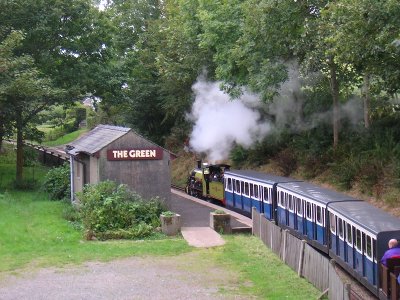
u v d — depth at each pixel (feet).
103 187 67.21
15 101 95.86
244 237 62.95
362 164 75.00
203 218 73.15
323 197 58.29
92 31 111.65
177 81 118.93
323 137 88.84
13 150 154.51
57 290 44.52
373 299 43.50
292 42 73.97
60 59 111.14
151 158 72.02
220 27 86.63
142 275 48.52
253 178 76.74
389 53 55.93
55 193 90.27
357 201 55.88
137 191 71.61
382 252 41.68
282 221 68.18
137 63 129.80
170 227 63.46
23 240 59.62
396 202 66.44
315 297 41.63
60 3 104.12
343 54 56.44
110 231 61.98
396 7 49.80
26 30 102.78
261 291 43.80
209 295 42.98
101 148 70.44
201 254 55.31
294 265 49.39
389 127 80.69
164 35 126.41
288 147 96.84
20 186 103.60
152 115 142.92
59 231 63.62
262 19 72.79
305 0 70.38
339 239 51.75
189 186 104.88
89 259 53.52
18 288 45.09
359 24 52.75
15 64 91.25
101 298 42.60
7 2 96.99
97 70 112.68
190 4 102.63
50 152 146.61
